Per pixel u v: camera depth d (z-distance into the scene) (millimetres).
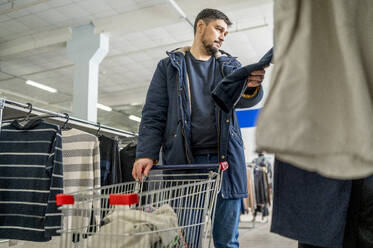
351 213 952
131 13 7992
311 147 641
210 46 2012
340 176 626
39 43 9266
